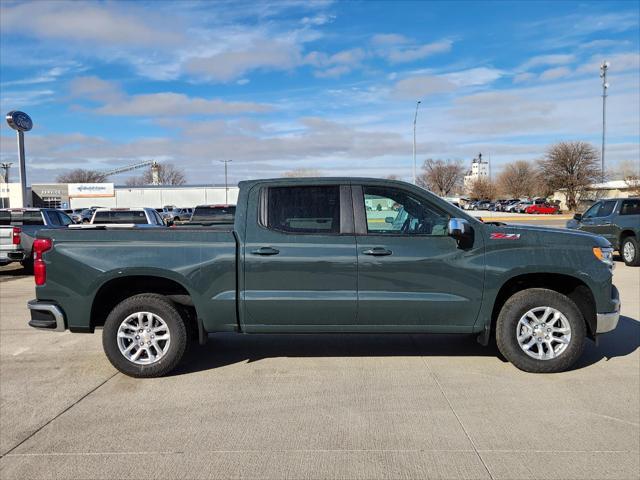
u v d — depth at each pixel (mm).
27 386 4852
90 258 4949
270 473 3301
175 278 4922
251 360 5578
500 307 5242
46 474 3303
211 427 3959
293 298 4906
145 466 3393
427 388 4719
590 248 4984
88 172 107000
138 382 4941
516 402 4387
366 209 5035
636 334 6504
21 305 9000
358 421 4047
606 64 56000
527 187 99438
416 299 4910
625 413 4156
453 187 90188
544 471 3299
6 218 13992
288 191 5090
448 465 3383
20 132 31141
